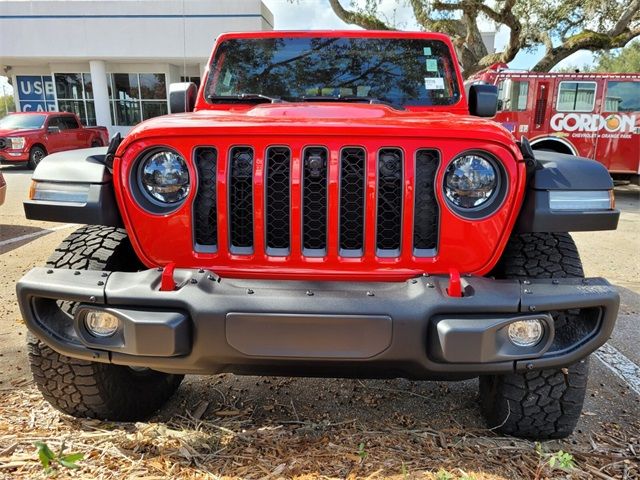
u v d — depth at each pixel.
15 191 10.84
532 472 2.19
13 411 2.64
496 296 1.93
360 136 2.04
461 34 17.83
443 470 2.10
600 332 2.00
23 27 19.98
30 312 2.10
